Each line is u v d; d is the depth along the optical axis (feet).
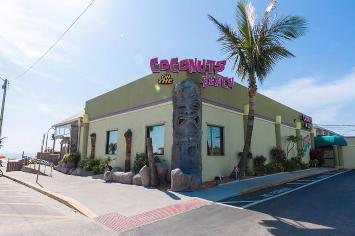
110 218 25.75
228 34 50.08
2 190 42.86
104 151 64.90
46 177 58.70
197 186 39.32
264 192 38.99
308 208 28.40
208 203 31.48
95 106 72.08
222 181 47.09
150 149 43.88
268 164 63.52
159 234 21.35
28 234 20.83
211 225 23.22
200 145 43.65
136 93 56.54
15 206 30.73
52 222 24.49
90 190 40.01
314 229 21.44
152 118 51.37
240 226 22.68
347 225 22.25
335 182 49.62
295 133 85.25
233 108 56.24
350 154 98.99
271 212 27.02
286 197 34.68
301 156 83.10
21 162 79.36
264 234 20.54
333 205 29.53
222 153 52.21
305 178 57.47
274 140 72.08
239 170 49.88
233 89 57.26
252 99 50.16
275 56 49.47
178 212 27.73
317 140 99.25
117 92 63.21
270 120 70.95
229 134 54.39
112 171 51.42
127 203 31.50
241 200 33.09
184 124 43.11
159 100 50.29
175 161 42.83
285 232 20.88
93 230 22.45
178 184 38.58
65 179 54.29
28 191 42.34
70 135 78.74
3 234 20.65
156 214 26.99
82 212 27.99
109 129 64.23
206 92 49.26
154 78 52.03
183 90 44.14
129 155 54.90
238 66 51.13
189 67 46.55
